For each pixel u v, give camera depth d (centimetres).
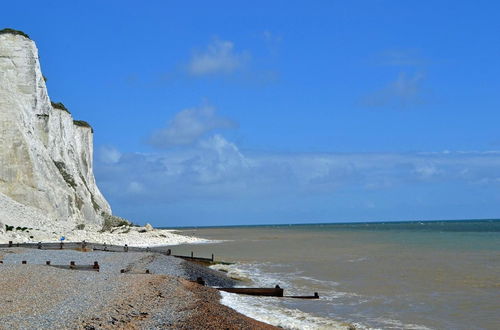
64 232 6931
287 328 2089
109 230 8988
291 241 9869
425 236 11212
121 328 1627
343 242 9169
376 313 2506
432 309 2602
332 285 3462
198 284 3005
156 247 7562
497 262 4872
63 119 10488
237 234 14912
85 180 10869
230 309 2302
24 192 7981
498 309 2583
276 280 3731
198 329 1705
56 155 9606
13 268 2950
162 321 1784
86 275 2862
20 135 8262
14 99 8562
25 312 1781
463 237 10344
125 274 3006
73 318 1708
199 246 8038
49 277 2680
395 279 3728
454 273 4025
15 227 6262
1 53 8919
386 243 8538
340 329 2112
